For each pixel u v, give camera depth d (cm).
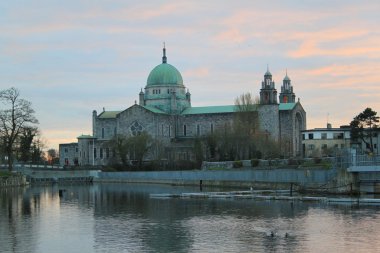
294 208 8462
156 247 5731
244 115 19275
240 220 7388
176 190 13350
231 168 15688
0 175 16312
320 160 14162
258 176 13212
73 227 7094
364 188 10256
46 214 8512
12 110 16475
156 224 7200
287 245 5700
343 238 5988
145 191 13275
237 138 18612
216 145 19375
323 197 9556
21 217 8175
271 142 18850
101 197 11556
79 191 13788
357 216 7444
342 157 10775
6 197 11869
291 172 12350
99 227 7044
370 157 10212
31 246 5928
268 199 9881
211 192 11831
